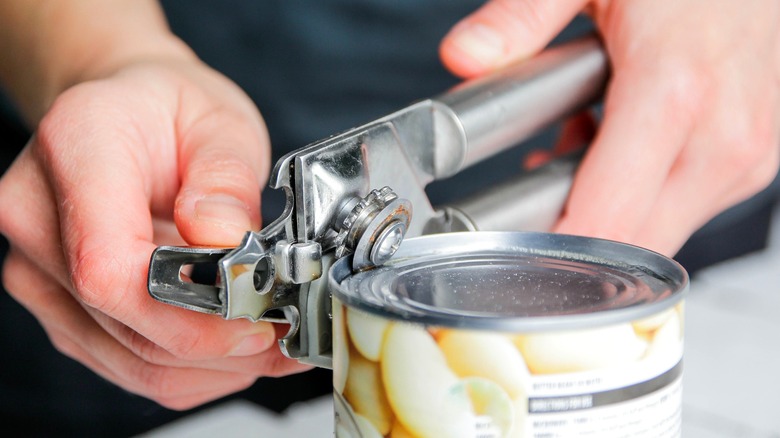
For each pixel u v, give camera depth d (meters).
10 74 0.63
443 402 0.40
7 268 0.53
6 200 0.51
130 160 0.49
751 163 0.58
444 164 0.51
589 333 0.39
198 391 0.52
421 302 0.41
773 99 0.59
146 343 0.49
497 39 0.56
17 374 0.79
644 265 0.43
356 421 0.41
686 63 0.56
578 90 0.56
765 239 0.95
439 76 0.78
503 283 0.43
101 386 0.79
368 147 0.46
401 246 0.45
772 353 0.66
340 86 0.77
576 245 0.45
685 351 0.66
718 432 0.59
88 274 0.46
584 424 0.39
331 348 0.45
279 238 0.43
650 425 0.40
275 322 0.47
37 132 0.50
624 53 0.57
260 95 0.77
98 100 0.51
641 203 0.55
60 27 0.60
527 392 0.39
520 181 0.53
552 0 0.57
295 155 0.43
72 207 0.47
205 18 0.75
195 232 0.47
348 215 0.44
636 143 0.55
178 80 0.54
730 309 0.73
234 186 0.48
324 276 0.44
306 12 0.74
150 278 0.42
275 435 0.59
